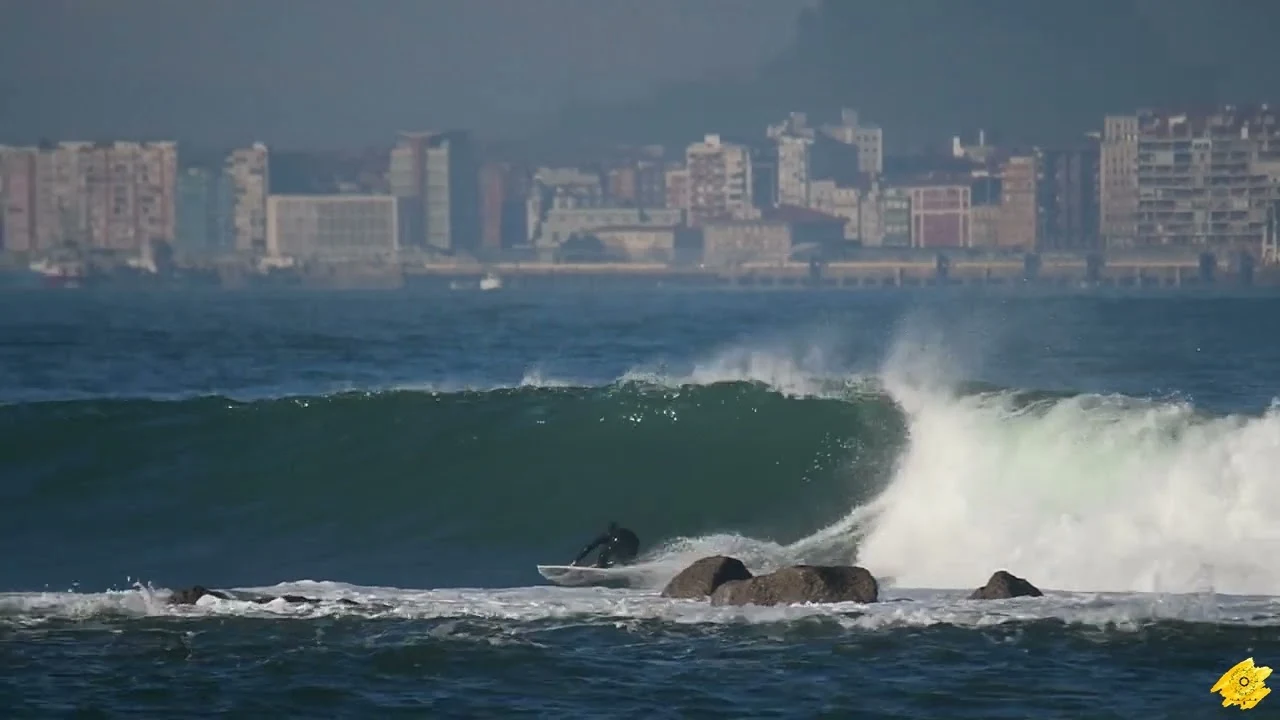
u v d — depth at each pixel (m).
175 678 69.69
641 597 84.12
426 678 69.50
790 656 72.06
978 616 78.31
